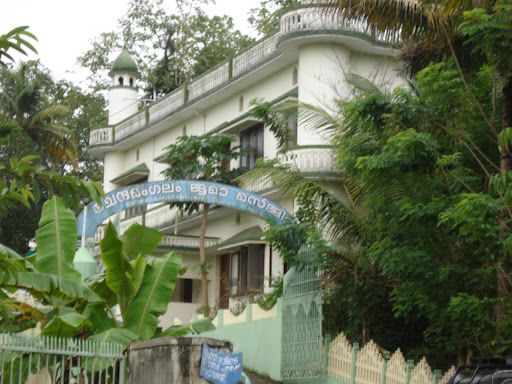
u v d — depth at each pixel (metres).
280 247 20.50
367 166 17.80
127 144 39.19
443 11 16.70
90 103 48.91
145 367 12.55
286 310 20.47
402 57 20.59
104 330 16.02
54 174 11.22
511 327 16.31
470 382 12.00
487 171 18.33
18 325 15.69
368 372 18.03
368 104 19.06
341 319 20.61
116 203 23.06
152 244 18.23
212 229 32.97
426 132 18.97
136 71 41.44
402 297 18.39
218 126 31.89
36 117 37.75
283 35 27.08
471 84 19.16
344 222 20.72
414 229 18.38
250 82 30.64
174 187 23.39
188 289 33.25
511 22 15.14
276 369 20.36
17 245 43.75
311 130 26.28
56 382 12.59
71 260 15.99
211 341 12.37
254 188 28.44
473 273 17.70
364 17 17.20
